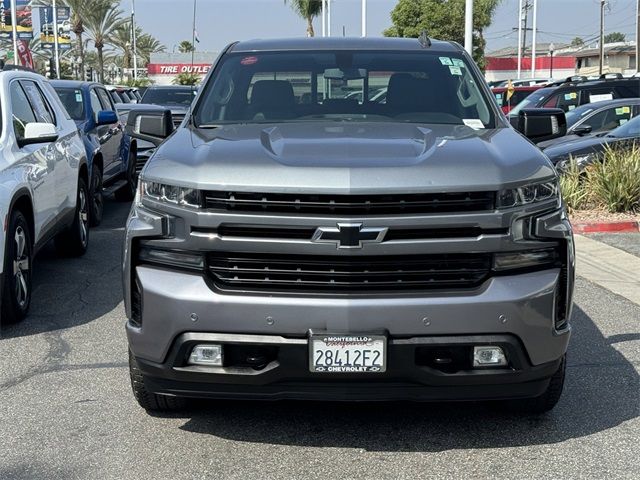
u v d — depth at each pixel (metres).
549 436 4.63
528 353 4.10
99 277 8.55
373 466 4.27
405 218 3.98
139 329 4.23
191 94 22.36
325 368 3.99
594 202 12.14
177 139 4.85
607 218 11.52
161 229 4.18
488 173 4.10
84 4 54.12
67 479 4.16
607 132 14.87
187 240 4.11
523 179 4.15
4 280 6.50
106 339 6.46
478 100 5.53
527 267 4.16
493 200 4.07
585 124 16.06
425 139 4.64
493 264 4.09
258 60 5.88
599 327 6.75
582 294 7.88
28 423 4.84
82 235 9.55
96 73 74.94
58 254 9.48
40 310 7.28
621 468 4.24
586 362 5.87
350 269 4.02
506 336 4.04
